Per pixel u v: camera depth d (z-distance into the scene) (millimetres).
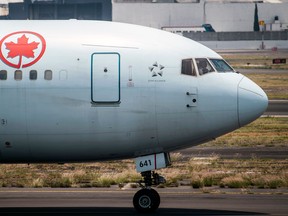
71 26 108750
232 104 105750
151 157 107812
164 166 107750
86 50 105500
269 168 153875
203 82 105875
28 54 105375
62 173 149375
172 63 105875
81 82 104438
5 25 108875
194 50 107812
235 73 108812
